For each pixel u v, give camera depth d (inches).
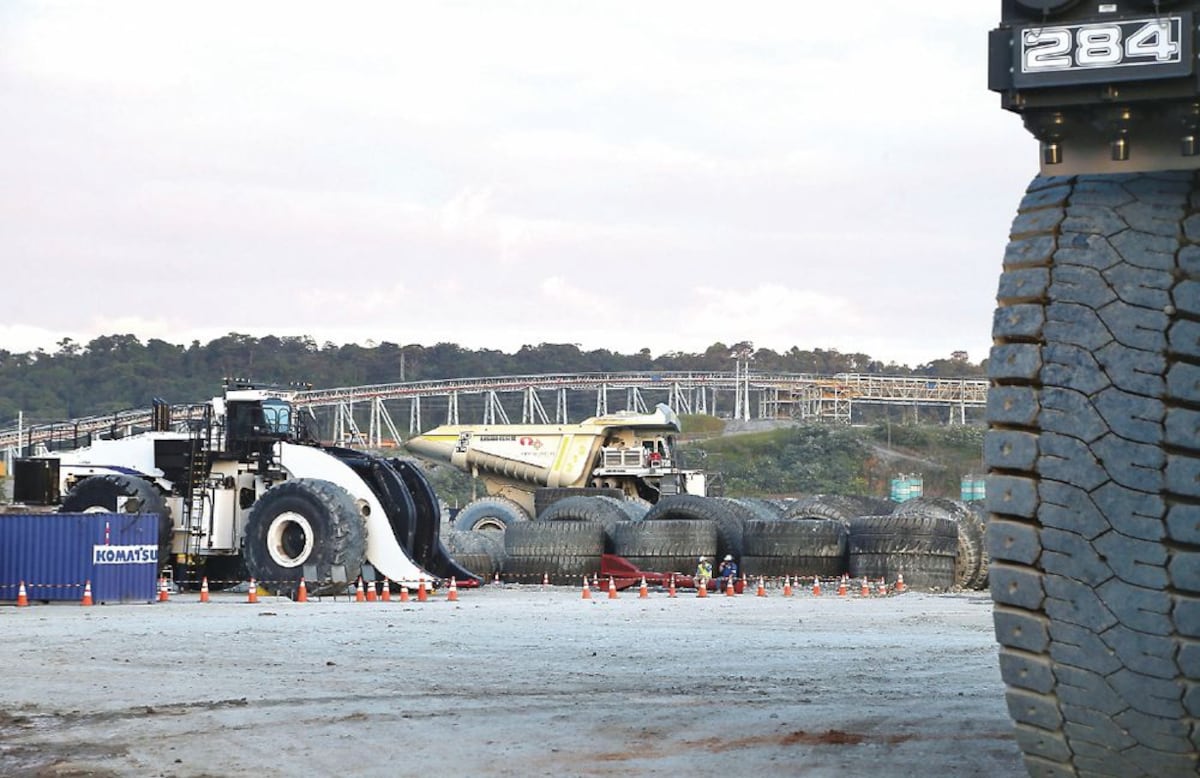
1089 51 442.6
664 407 4040.4
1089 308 453.4
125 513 2110.0
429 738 747.4
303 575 2106.3
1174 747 445.1
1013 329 464.4
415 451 4175.7
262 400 2261.3
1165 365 441.7
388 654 1210.0
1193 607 435.5
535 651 1237.1
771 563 2711.6
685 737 732.7
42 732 787.4
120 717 841.5
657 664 1120.8
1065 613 451.8
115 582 2036.2
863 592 2476.6
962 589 2711.6
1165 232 451.2
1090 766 462.6
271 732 777.6
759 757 669.3
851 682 987.9
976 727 757.3
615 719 802.2
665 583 2640.3
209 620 1630.2
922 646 1302.9
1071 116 459.5
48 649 1262.3
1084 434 448.1
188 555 2246.6
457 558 2748.5
